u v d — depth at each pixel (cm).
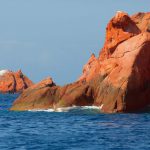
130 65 8025
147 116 7375
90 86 8525
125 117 7238
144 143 4625
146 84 8112
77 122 6731
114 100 7894
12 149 4309
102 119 7031
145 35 8300
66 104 8475
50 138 5044
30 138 5047
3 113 8438
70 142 4738
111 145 4519
